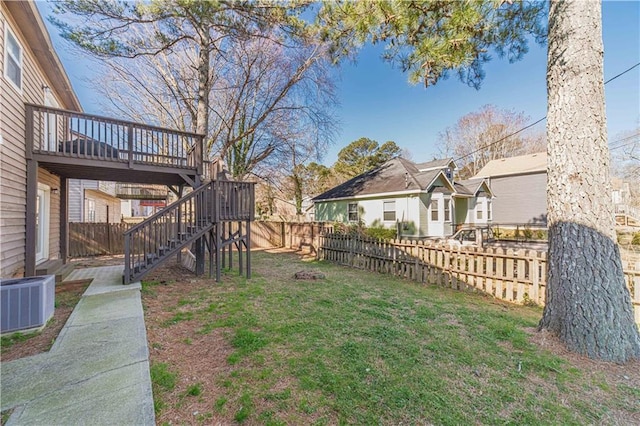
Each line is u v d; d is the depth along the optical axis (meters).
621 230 13.32
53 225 7.65
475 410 2.03
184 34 9.05
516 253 4.87
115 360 2.63
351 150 29.33
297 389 2.22
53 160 5.32
